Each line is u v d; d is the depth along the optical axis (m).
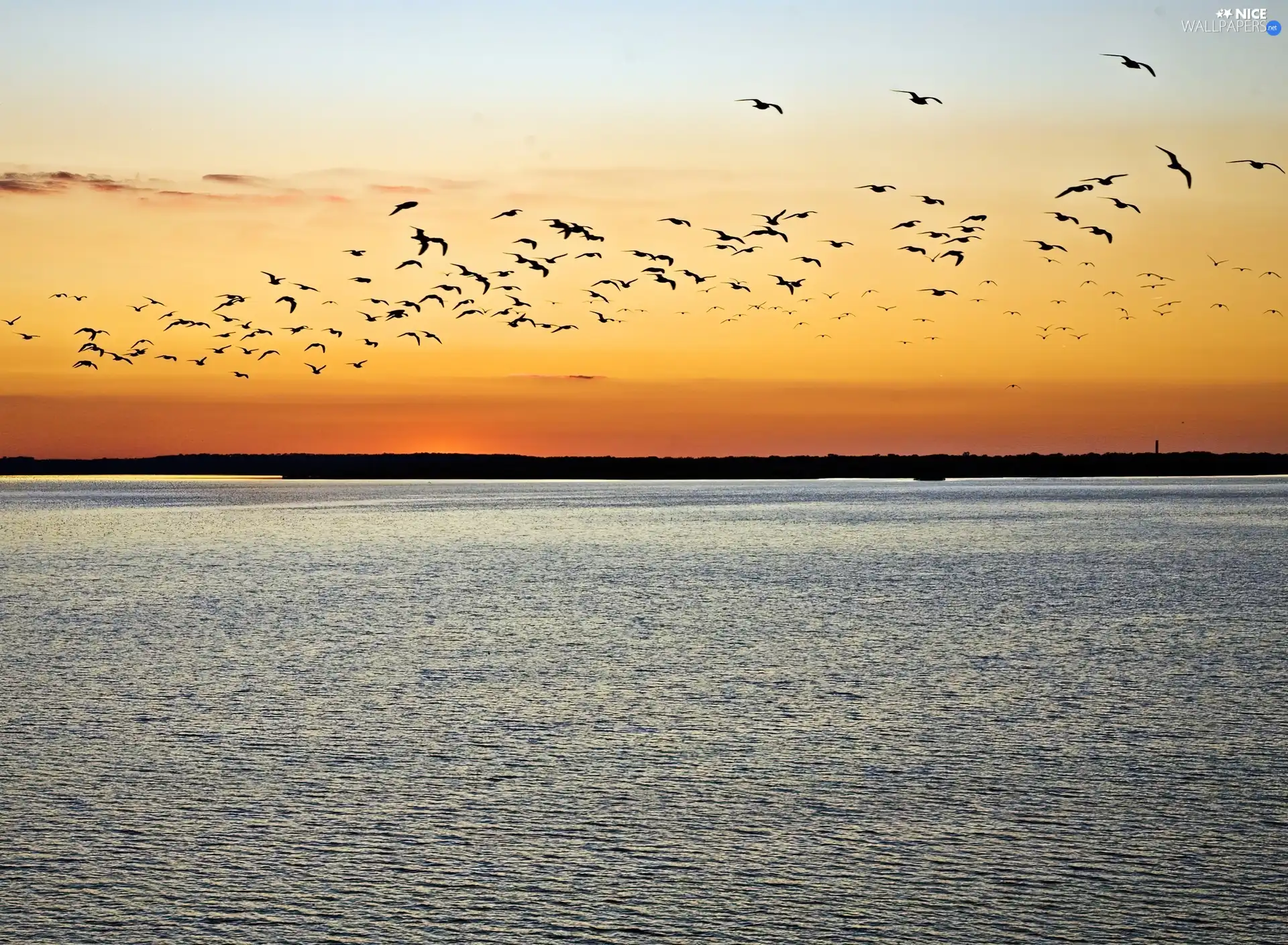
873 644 44.69
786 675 38.34
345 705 34.19
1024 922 19.66
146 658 41.91
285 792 25.84
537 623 50.78
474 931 19.45
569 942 19.11
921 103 34.12
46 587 66.44
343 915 19.95
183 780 26.64
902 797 25.48
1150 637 46.19
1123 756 28.39
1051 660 40.91
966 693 35.56
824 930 19.44
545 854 22.44
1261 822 23.80
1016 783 26.39
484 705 34.12
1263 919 19.67
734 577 70.81
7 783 26.33
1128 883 21.02
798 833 23.41
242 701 34.69
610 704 34.19
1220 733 30.56
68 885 20.97
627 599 59.59
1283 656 41.59
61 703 34.34
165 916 19.88
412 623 50.94
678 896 20.67
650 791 25.98
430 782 26.58
